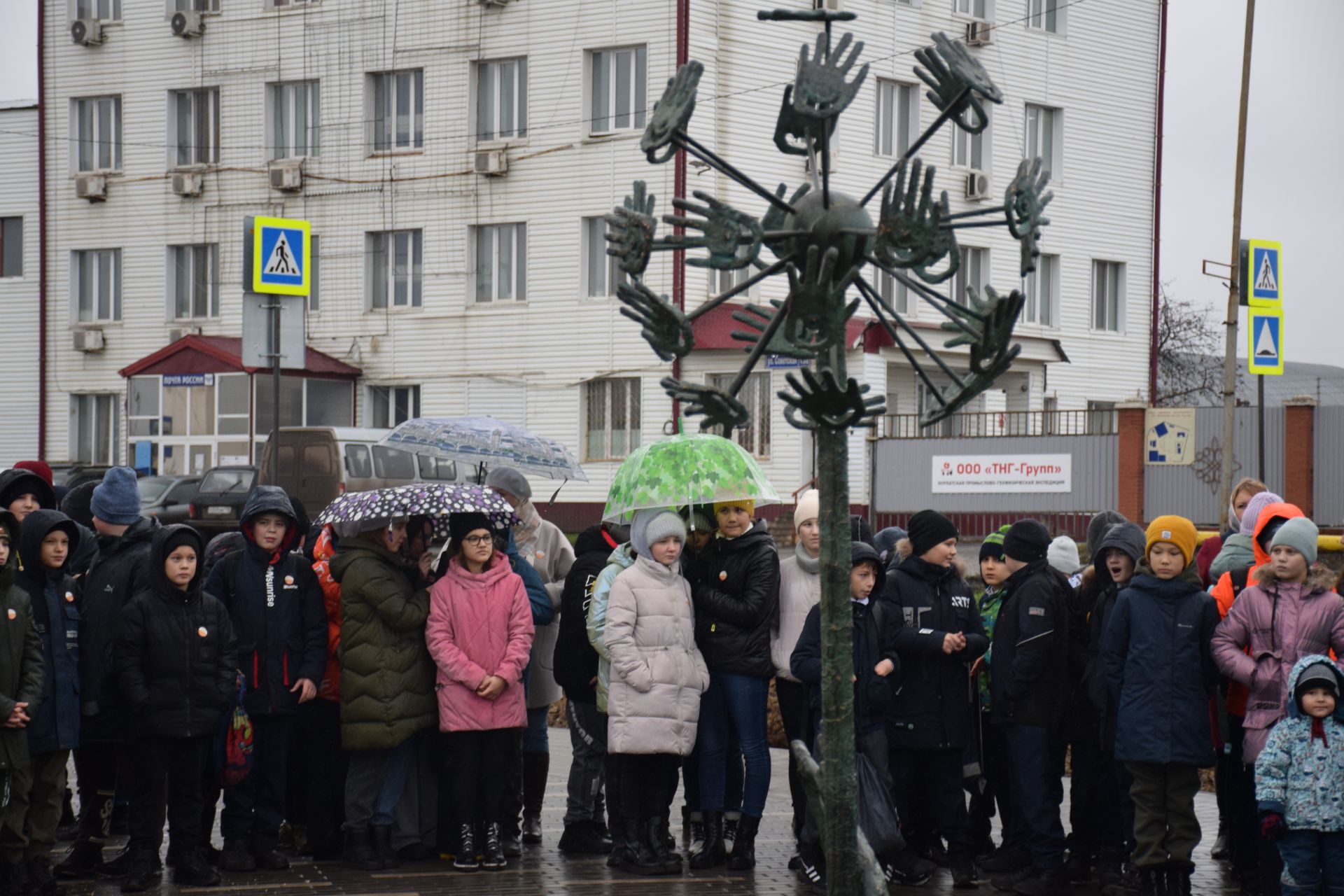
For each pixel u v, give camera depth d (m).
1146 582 7.49
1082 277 37.56
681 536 8.08
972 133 3.96
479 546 8.16
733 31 32.47
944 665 8.10
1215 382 50.78
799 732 8.38
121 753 7.98
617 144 33.16
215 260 37.38
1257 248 21.11
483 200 34.72
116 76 38.28
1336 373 55.91
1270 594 7.34
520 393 34.38
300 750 8.73
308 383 35.47
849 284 3.98
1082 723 8.14
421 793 8.65
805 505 8.39
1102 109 37.84
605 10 33.09
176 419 36.16
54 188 39.09
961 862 8.12
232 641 7.78
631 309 4.03
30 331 39.59
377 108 35.81
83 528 8.51
